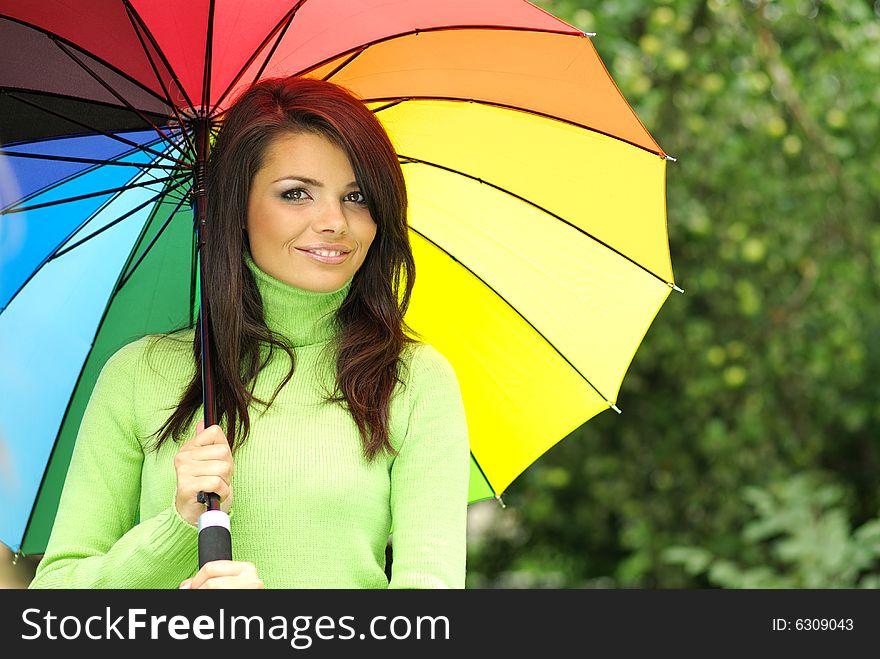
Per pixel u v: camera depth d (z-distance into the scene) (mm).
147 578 3979
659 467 12422
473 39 4531
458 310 5051
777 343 11883
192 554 4004
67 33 4414
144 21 4418
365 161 4238
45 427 5035
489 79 4637
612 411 12547
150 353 4543
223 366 4328
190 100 4566
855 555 9828
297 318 4418
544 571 14180
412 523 4188
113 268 5043
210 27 4367
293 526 4160
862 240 12055
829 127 12031
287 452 4215
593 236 4863
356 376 4305
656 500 12477
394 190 4316
